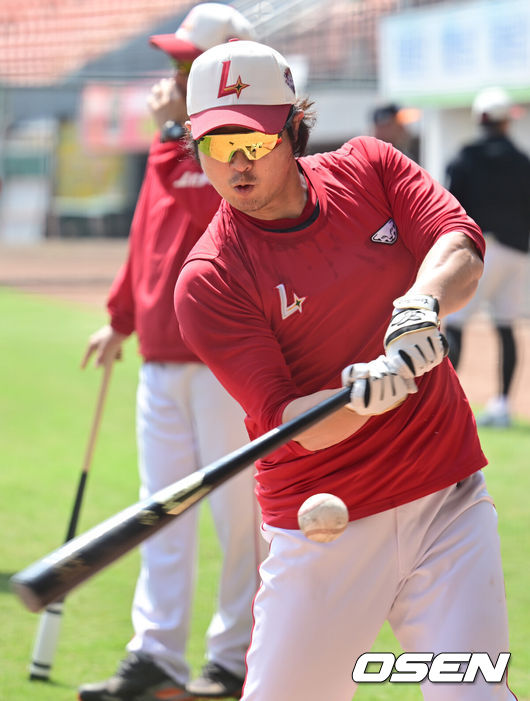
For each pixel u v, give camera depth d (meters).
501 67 46.56
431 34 50.22
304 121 9.80
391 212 9.94
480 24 47.34
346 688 9.70
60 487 24.25
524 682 14.13
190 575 14.49
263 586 9.82
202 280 9.43
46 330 51.47
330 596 9.48
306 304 9.45
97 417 16.11
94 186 116.31
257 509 14.21
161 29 85.88
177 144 13.80
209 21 14.16
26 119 112.56
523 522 21.14
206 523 21.84
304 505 8.80
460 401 9.81
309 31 70.88
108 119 105.94
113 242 112.31
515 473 24.73
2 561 19.19
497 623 9.32
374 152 10.04
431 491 9.49
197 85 9.39
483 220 29.17
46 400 34.88
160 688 14.02
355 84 58.06
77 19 86.00
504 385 29.94
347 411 8.84
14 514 22.09
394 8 69.44
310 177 9.73
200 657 15.75
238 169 9.20
